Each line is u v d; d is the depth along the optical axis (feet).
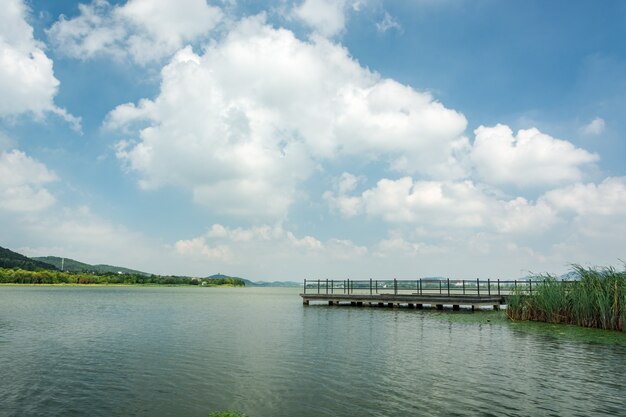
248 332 77.51
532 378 41.63
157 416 32.45
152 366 48.70
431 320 93.86
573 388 38.17
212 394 37.63
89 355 55.52
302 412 32.76
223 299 226.38
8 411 33.65
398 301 129.70
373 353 55.36
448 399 35.42
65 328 84.74
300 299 230.68
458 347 58.95
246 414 32.53
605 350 55.21
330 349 58.70
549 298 82.99
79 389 39.50
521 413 31.99
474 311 116.67
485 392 37.19
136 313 122.42
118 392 38.47
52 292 293.43
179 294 308.19
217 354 55.72
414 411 32.65
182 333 76.43
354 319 99.45
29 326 88.22
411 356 53.06
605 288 74.13
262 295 307.58
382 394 37.01
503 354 53.52
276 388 39.22
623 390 37.50
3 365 49.65
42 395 37.78
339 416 31.83
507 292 128.67
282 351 57.41
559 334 68.64
